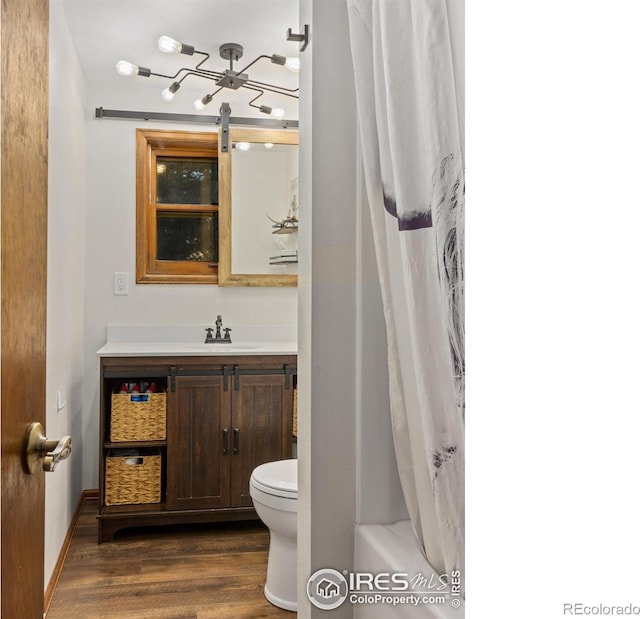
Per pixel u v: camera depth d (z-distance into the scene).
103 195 3.38
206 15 2.64
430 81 0.92
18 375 0.99
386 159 1.14
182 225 3.52
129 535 2.88
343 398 1.34
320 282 1.33
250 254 3.51
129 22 2.69
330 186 1.34
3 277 0.91
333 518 1.33
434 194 0.92
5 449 0.92
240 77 2.86
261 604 2.20
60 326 2.48
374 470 1.34
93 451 3.35
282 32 2.80
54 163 2.32
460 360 0.90
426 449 1.01
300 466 1.42
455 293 0.90
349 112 1.35
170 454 2.86
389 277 1.18
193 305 3.47
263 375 2.95
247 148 3.51
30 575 1.05
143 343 3.36
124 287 3.39
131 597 2.24
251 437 2.93
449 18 0.93
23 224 1.01
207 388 2.90
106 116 3.37
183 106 3.47
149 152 3.47
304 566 1.37
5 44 0.91
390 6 1.06
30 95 1.05
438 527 1.00
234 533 2.92
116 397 2.88
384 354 1.34
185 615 2.12
